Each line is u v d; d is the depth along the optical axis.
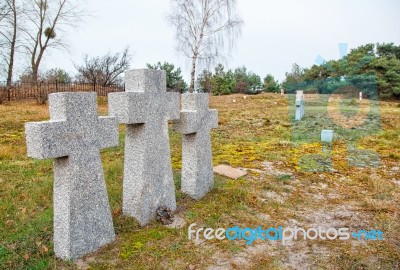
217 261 3.33
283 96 26.72
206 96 5.14
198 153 4.98
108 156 7.14
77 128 3.21
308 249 3.62
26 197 4.64
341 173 6.61
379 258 3.45
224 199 4.88
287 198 5.14
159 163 4.24
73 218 3.21
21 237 3.52
